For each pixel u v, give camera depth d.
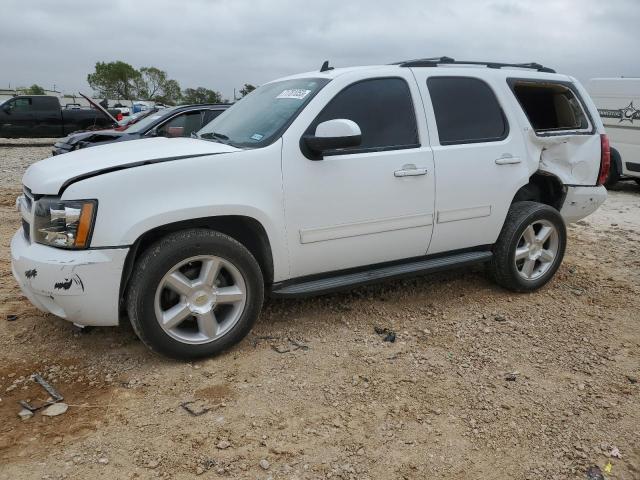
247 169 3.62
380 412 3.22
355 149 4.06
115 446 2.84
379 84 4.24
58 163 3.67
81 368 3.56
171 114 9.44
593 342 4.24
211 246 3.53
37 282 3.32
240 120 4.34
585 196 5.30
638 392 3.56
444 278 5.40
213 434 2.96
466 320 4.51
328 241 3.99
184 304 3.55
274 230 3.75
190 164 3.46
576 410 3.32
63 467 2.68
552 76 5.25
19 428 2.95
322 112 3.96
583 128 5.31
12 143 22.59
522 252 4.98
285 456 2.82
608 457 2.93
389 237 4.25
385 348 3.98
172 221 3.39
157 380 3.44
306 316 4.43
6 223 7.38
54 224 3.29
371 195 4.08
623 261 6.45
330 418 3.14
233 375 3.53
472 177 4.54
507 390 3.51
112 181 3.28
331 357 3.81
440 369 3.72
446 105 4.54
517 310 4.76
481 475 2.77
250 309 3.76
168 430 2.98
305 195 3.83
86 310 3.35
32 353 3.72
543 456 2.92
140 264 3.40
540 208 4.96
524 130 4.90
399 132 4.27
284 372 3.59
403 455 2.87
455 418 3.20
